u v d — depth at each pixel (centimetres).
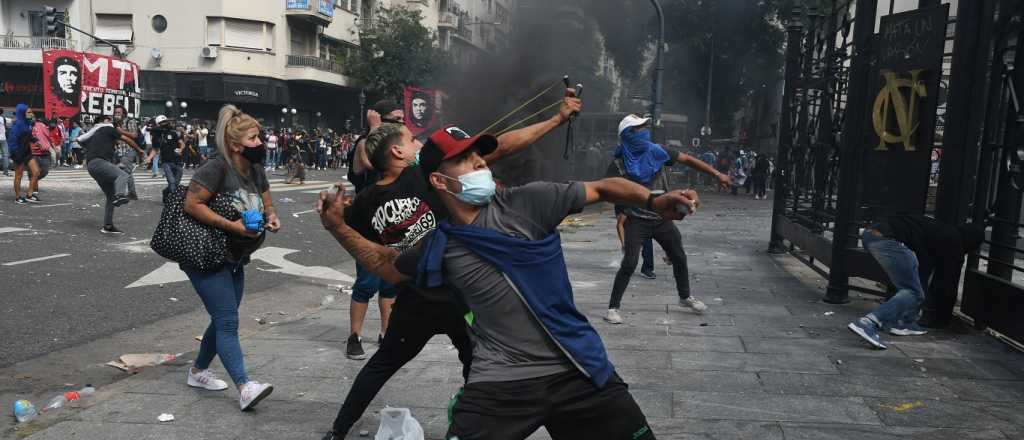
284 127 4228
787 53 1028
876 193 648
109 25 3972
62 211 1295
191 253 374
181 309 672
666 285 778
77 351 534
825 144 816
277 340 548
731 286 770
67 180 1912
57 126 2648
